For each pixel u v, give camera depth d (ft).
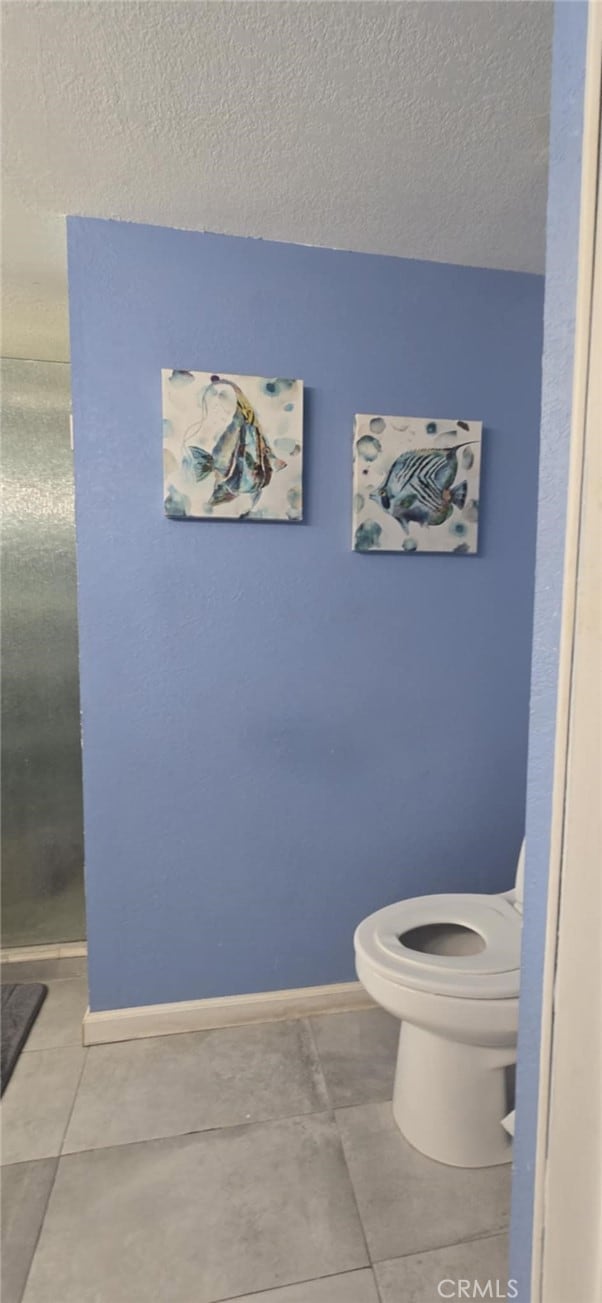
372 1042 5.32
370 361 5.21
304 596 5.31
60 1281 3.44
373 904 5.77
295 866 5.56
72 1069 4.99
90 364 4.75
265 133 3.75
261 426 4.98
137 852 5.27
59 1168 4.11
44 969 6.54
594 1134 2.18
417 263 5.23
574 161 2.12
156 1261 3.55
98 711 5.09
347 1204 3.89
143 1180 4.03
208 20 3.06
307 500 5.22
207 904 5.43
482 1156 4.17
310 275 5.03
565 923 2.23
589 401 2.06
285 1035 5.41
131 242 4.71
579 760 2.15
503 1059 4.15
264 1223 3.76
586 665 2.12
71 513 6.60
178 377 4.80
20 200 4.41
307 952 5.67
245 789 5.39
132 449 4.88
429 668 5.64
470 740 5.81
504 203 4.45
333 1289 3.41
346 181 4.21
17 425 6.44
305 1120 4.51
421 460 5.30
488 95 3.48
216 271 4.87
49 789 6.79
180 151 3.91
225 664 5.24
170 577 5.06
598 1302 2.22
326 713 5.47
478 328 5.41
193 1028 5.47
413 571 5.51
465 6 2.98
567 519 2.19
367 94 3.47
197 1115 4.54
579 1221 2.26
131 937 5.33
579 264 2.07
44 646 6.66
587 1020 2.17
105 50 3.22
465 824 5.89
